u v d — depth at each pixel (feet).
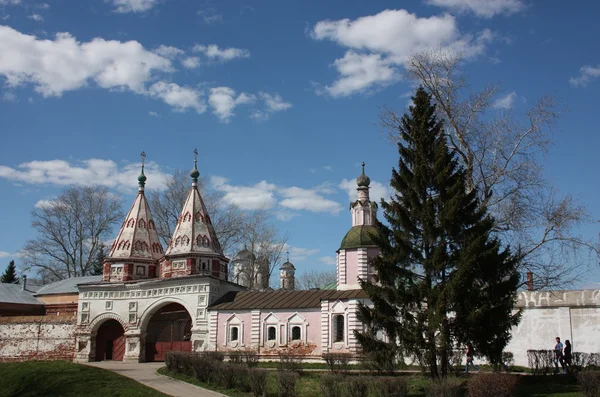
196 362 109.19
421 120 104.22
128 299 167.53
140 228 180.04
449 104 127.54
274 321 147.43
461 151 126.21
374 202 155.33
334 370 105.81
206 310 156.04
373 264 97.96
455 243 96.02
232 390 95.86
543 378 95.45
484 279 91.61
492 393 74.95
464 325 90.43
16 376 115.03
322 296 145.69
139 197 184.85
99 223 254.27
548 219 123.24
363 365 101.91
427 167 99.19
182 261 164.25
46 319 176.04
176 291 161.17
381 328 97.91
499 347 90.38
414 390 87.35
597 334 122.42
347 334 137.90
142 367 141.69
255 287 227.81
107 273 173.58
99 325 169.99
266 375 91.97
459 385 79.71
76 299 203.82
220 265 169.27
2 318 179.32
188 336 161.99
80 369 116.78
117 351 168.04
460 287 88.22
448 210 93.91
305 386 95.76
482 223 93.97
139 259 174.81
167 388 101.50
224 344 151.33
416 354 93.66
